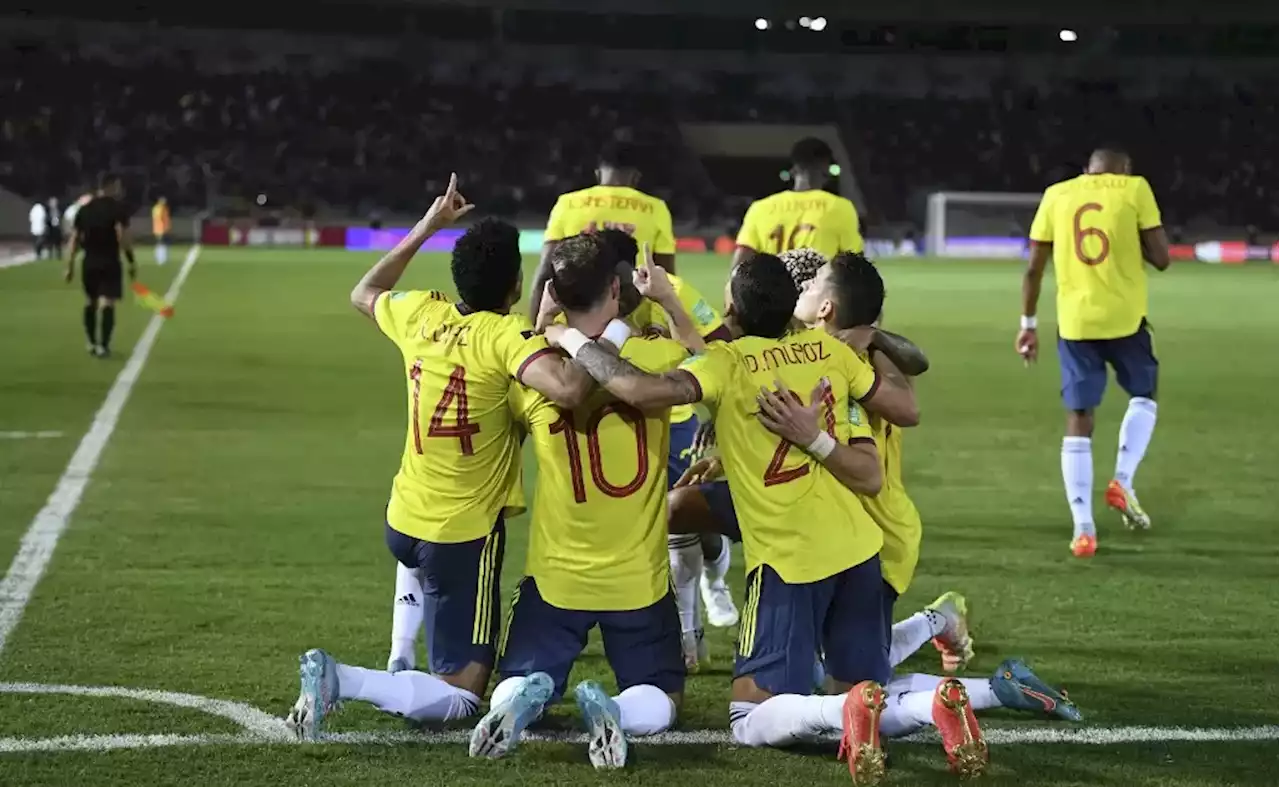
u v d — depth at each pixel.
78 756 6.10
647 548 6.36
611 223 10.53
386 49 77.94
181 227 65.12
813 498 6.25
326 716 6.51
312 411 17.11
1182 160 77.50
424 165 73.31
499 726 5.93
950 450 15.12
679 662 6.53
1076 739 6.50
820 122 79.69
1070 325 10.64
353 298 6.88
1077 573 9.88
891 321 31.33
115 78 72.50
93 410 16.80
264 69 76.19
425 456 6.46
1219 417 17.53
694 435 8.12
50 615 8.39
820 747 6.27
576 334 6.11
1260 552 10.52
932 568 9.99
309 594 8.98
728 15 72.81
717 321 7.57
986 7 73.06
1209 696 7.18
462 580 6.50
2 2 74.12
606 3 71.75
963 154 78.75
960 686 5.74
